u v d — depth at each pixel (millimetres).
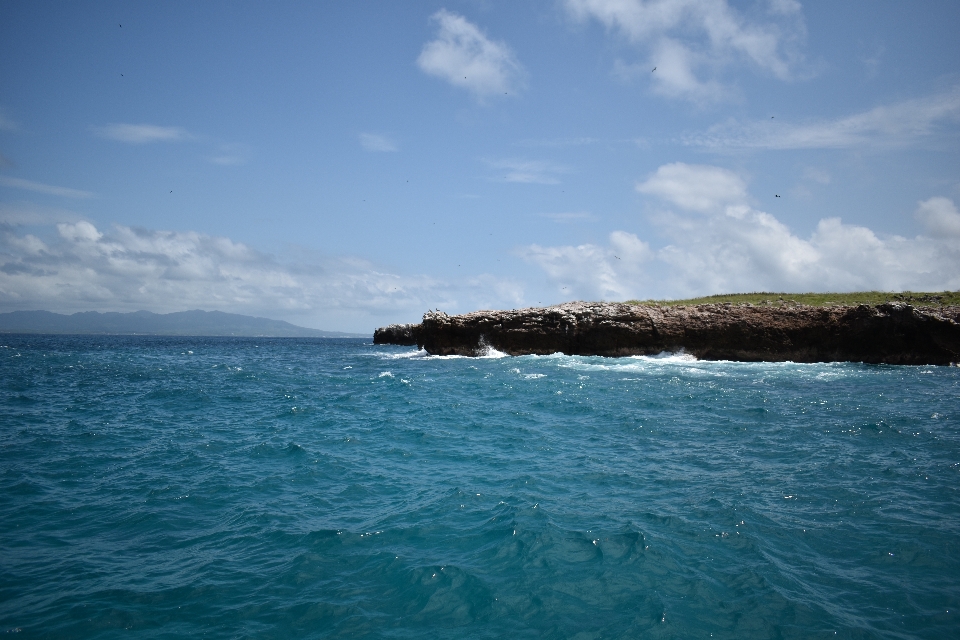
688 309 44906
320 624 7176
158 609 7535
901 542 9539
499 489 12438
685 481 12961
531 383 31203
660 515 10734
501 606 7562
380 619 7289
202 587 8141
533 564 8711
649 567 8625
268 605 7637
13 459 15258
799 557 9008
